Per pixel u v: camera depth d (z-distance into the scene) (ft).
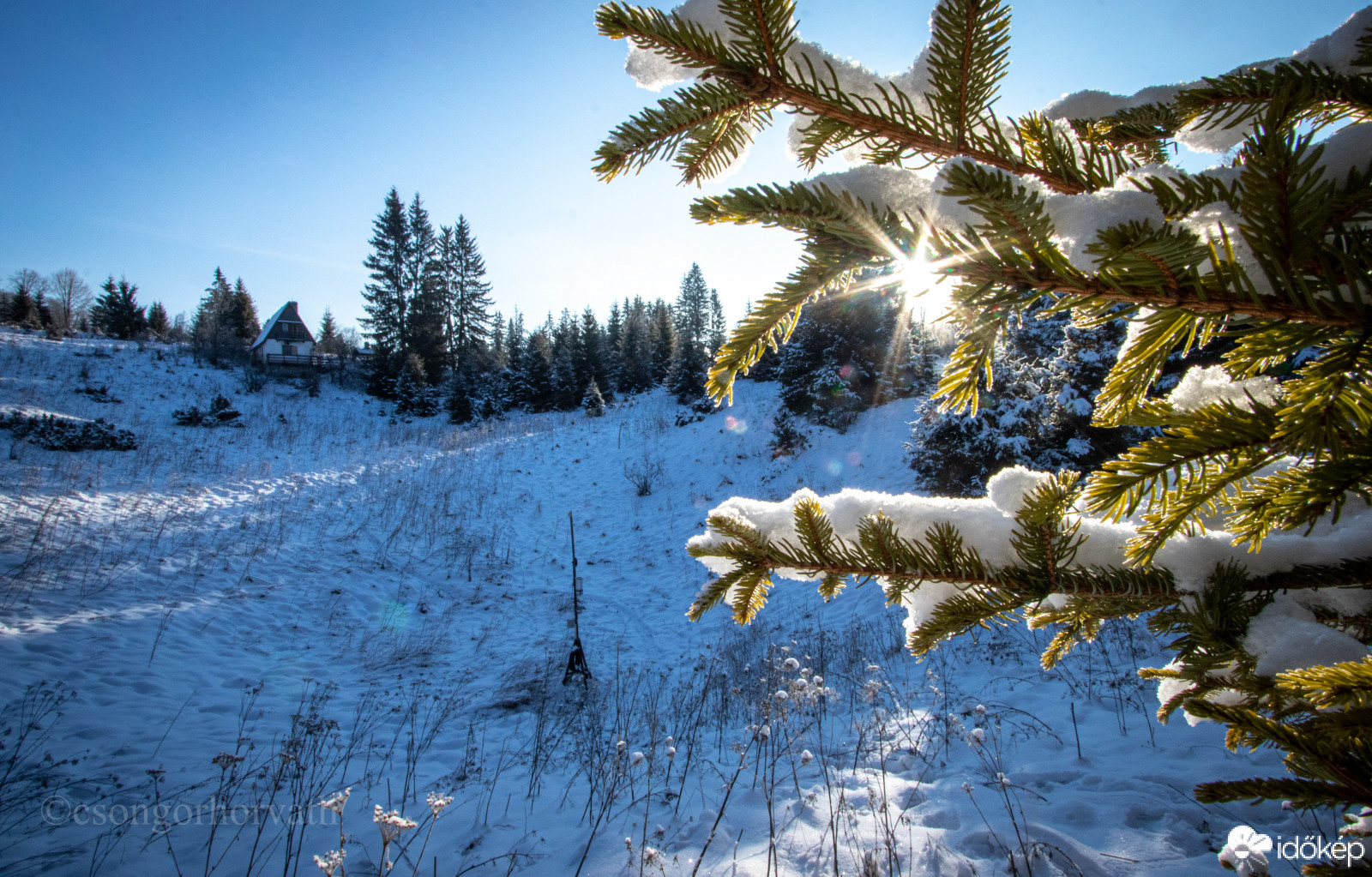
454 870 10.49
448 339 142.41
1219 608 2.58
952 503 3.37
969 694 16.72
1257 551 2.66
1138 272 1.80
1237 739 2.56
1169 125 2.97
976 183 1.75
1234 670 2.72
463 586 32.30
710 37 2.36
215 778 13.73
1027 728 13.82
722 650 25.84
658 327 145.18
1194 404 3.12
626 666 24.59
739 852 10.06
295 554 31.19
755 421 63.00
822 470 48.96
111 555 26.58
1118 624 18.80
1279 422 2.02
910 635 3.08
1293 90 2.02
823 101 2.43
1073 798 10.21
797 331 59.00
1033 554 2.88
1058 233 1.96
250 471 44.57
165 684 18.54
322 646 23.44
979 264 2.00
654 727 17.03
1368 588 2.61
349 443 60.23
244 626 23.62
